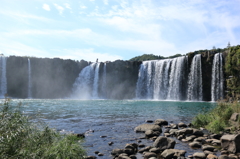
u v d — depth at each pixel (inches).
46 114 745.6
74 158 230.2
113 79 2770.7
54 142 255.3
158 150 302.5
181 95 2255.2
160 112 890.1
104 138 388.8
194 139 372.8
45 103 1402.6
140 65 2738.7
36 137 251.9
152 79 2566.4
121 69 2768.2
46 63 2662.4
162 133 443.8
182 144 346.6
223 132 423.5
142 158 274.2
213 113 568.1
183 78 2252.7
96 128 493.0
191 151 302.2
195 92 2150.6
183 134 412.2
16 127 232.1
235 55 1776.6
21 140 225.6
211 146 313.4
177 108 1106.1
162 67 2464.3
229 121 489.4
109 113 831.1
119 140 374.0
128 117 709.3
